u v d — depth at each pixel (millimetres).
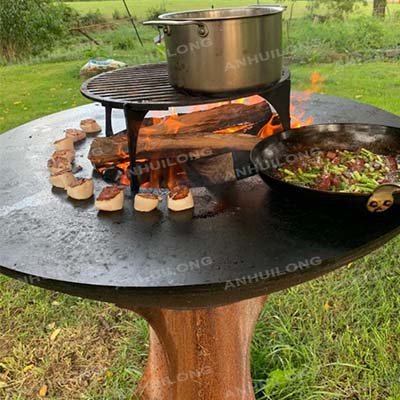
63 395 1814
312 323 1992
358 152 1388
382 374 1766
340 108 1847
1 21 6367
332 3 6379
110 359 1956
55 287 1002
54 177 1354
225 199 1257
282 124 1444
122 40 6133
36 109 4305
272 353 1824
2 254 1074
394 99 3961
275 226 1127
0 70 5977
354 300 2092
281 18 1298
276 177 1263
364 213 1116
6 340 2057
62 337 2066
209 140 1444
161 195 1294
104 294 973
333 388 1736
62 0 7312
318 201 1100
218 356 1419
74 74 5480
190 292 958
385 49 5465
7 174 1463
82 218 1204
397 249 2367
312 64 5137
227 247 1062
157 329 1332
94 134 1766
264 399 1687
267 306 2070
